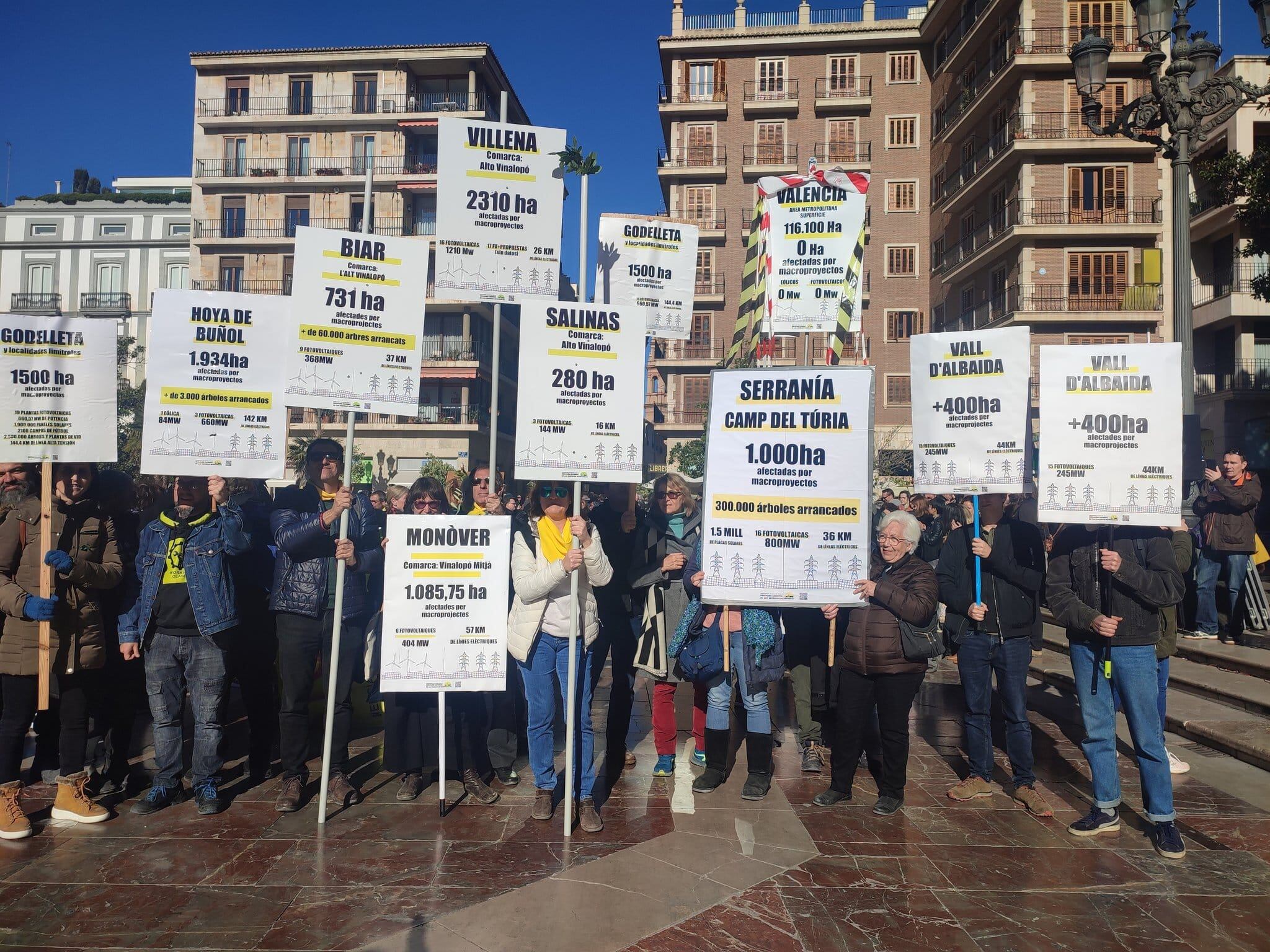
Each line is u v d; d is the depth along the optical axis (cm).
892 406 3559
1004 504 484
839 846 418
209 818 447
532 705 450
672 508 523
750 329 659
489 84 3959
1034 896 364
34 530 440
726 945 319
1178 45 799
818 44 3656
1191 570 887
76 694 446
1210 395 2631
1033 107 2866
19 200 5122
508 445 3919
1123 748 598
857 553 473
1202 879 382
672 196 3706
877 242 3622
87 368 452
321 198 3716
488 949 314
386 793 493
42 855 397
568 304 445
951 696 792
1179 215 803
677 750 595
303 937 322
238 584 500
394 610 455
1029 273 2830
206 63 3750
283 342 475
